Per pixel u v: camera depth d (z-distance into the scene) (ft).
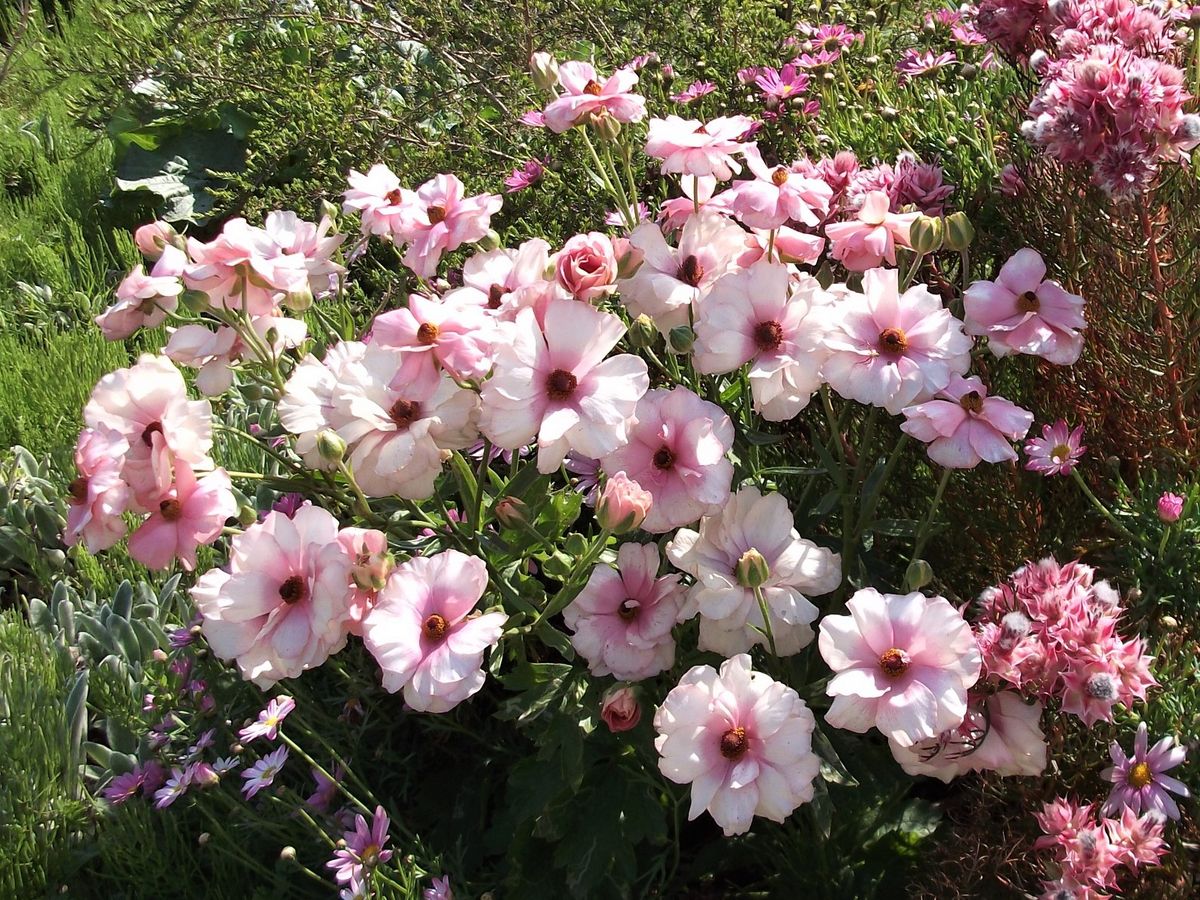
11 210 5.59
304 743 2.71
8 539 3.39
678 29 4.17
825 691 1.99
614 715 2.14
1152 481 2.57
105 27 5.41
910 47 4.21
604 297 2.19
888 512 2.78
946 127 3.21
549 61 2.69
